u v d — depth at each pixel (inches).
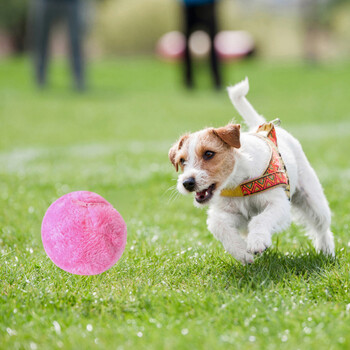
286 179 290.4
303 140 844.0
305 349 200.4
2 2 2711.6
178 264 304.3
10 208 450.9
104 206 266.8
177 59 2076.8
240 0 2967.5
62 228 259.3
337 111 1226.0
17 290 263.1
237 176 285.7
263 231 270.1
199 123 1094.4
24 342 212.2
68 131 1027.9
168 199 501.4
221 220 292.0
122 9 2851.9
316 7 2383.1
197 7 1427.2
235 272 290.7
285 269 293.0
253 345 205.0
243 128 353.4
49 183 561.0
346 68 1913.1
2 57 2864.2
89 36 2851.9
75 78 1489.9
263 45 2807.6
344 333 211.3
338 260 305.4
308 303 244.7
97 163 692.1
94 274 265.0
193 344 205.2
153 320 227.8
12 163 696.4
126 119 1148.5
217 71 1491.1
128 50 2797.7
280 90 1540.4
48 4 1416.1
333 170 604.7
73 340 210.2
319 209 324.5
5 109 1242.0
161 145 850.8
